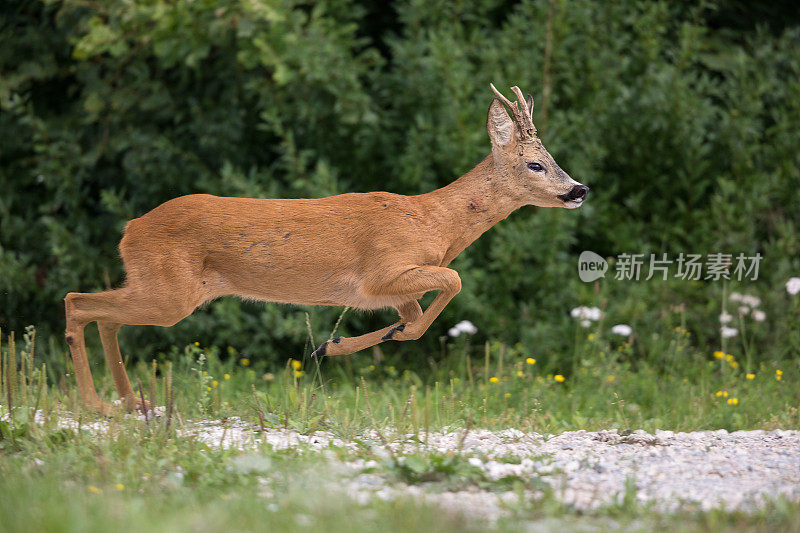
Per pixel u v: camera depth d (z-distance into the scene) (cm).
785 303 1848
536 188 1195
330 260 1150
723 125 1991
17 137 2017
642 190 2030
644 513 801
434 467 922
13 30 2028
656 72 1995
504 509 819
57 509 739
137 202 1955
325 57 1800
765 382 1600
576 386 1612
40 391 1127
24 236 1998
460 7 1955
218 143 1897
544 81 1916
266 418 1176
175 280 1136
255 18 1712
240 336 1823
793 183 1978
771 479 926
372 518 768
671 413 1413
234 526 736
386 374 1844
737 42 2252
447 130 1845
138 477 901
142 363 1595
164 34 1755
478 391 1530
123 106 1897
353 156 1961
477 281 1872
